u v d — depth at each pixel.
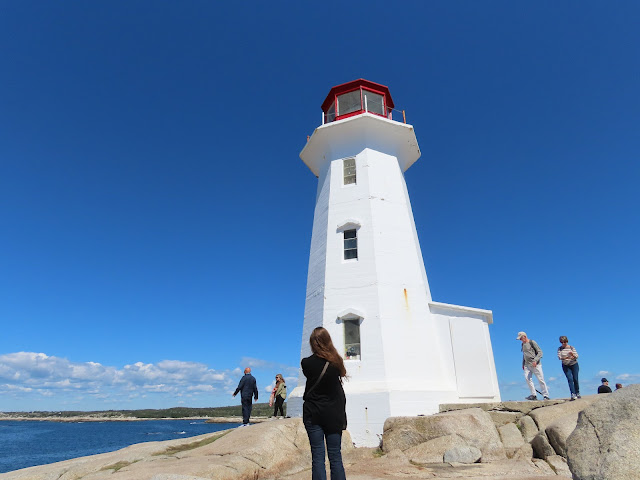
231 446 10.87
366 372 14.91
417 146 19.94
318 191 20.03
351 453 12.92
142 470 8.84
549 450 10.75
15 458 42.75
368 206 17.39
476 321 16.34
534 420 12.29
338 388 5.17
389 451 12.66
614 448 5.68
